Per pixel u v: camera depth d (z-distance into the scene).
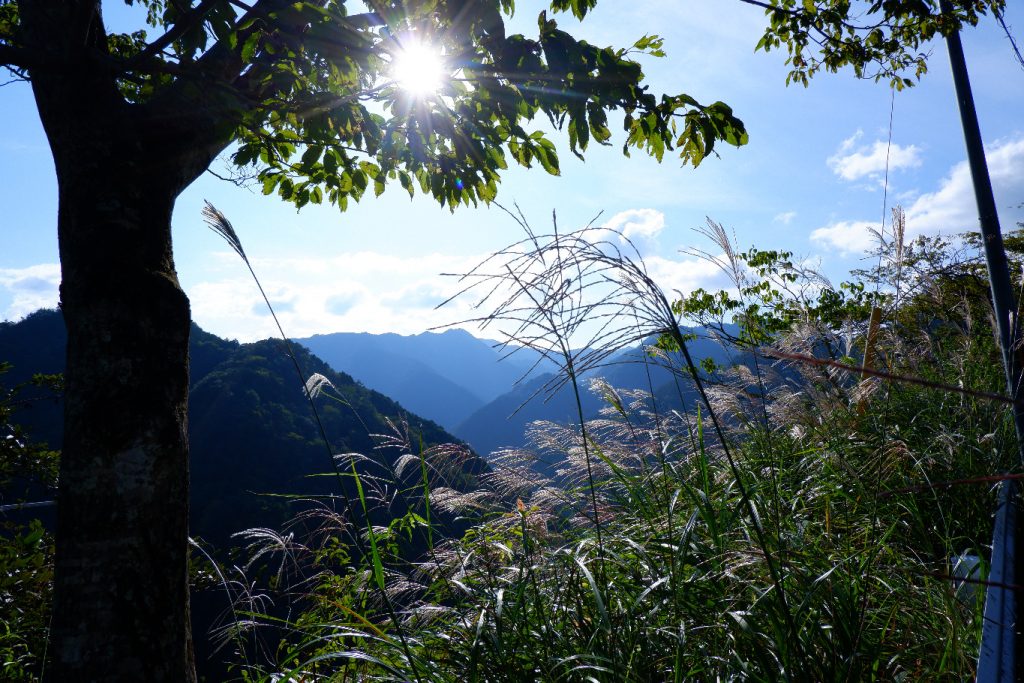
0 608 5.79
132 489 3.33
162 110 3.78
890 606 2.95
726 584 2.99
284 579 3.77
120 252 3.51
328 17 3.81
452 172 5.04
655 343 3.43
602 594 3.12
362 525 3.79
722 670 2.62
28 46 3.84
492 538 3.91
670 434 4.39
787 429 4.97
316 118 4.14
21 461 11.80
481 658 2.94
